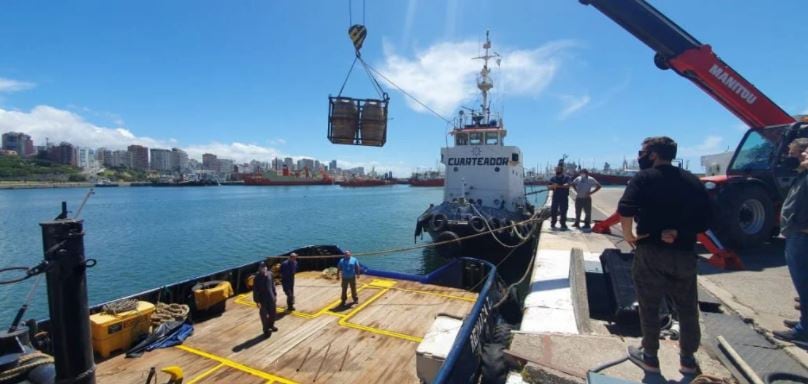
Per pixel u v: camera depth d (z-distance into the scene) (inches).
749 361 116.6
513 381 118.9
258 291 242.7
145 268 729.6
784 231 133.6
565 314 181.2
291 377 196.9
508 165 570.3
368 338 240.5
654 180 106.8
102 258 813.9
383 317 273.3
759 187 261.3
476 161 585.3
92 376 128.6
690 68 277.7
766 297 181.0
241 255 843.4
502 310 286.7
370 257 759.1
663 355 121.7
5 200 2755.9
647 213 107.0
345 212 1780.3
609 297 210.7
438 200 2682.1
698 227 103.8
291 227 1266.0
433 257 733.3
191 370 202.8
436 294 321.7
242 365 208.2
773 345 127.3
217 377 196.5
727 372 113.3
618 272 202.4
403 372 201.8
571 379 112.0
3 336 149.5
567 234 402.0
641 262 109.6
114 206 2202.3
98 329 212.7
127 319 224.1
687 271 104.0
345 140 206.8
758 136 282.7
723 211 257.9
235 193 3956.7
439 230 475.5
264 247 932.0
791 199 131.4
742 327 144.2
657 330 109.7
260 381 193.3
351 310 286.4
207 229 1227.2
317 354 220.5
